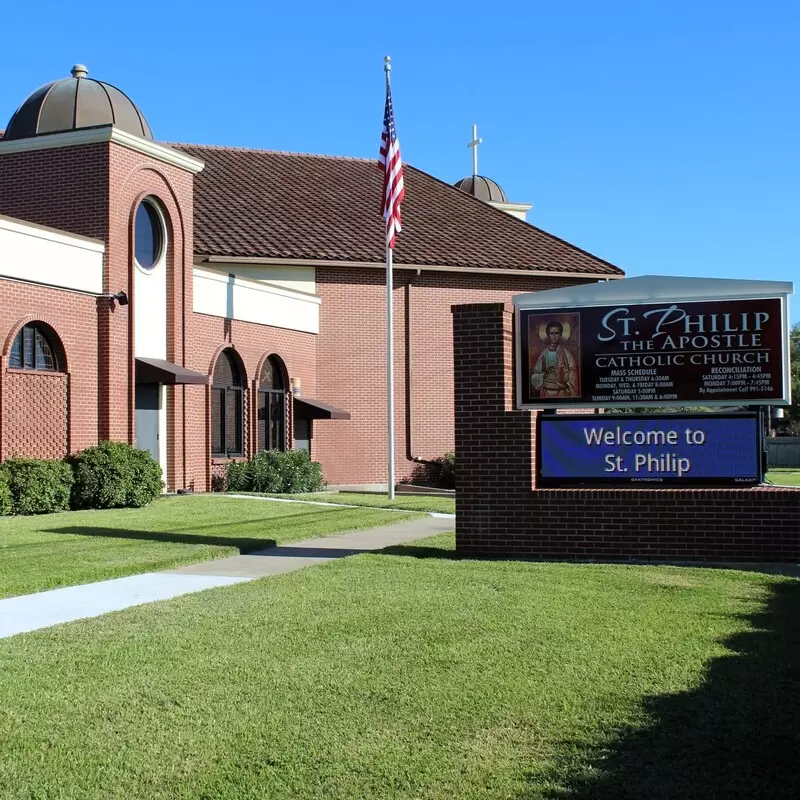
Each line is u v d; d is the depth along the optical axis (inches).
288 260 1211.9
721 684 276.2
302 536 631.2
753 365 518.3
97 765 217.0
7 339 785.6
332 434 1261.1
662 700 262.1
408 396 1290.6
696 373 524.7
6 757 221.5
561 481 541.3
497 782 207.3
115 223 900.6
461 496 546.9
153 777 210.4
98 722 245.8
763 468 517.0
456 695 266.5
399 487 1256.2
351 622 357.1
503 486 540.7
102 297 882.1
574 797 200.5
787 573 485.1
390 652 312.8
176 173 989.2
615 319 535.2
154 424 970.7
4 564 490.9
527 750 226.2
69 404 850.1
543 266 1336.1
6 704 259.8
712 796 200.8
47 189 910.4
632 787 205.0
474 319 545.0
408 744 230.1
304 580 452.8
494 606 386.6
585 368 538.9
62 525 670.5
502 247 1366.9
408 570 482.9
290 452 1132.5
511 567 494.6
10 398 791.7
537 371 544.1
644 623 354.6
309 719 247.8
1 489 733.3
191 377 927.7
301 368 1219.9
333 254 1240.2
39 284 816.3
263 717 249.4
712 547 511.5
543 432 544.4
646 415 530.6
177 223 992.2
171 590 434.6
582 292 539.2
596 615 368.8
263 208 1314.0
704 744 229.6
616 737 234.4
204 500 887.1
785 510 502.9
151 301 961.5
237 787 205.3
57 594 425.4
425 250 1306.6
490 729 240.2
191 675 287.1
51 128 926.4
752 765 217.5
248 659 305.0
